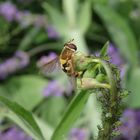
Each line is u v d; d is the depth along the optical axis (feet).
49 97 1.61
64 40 1.72
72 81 0.69
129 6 1.83
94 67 0.68
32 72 1.76
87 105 1.29
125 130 1.32
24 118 0.77
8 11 1.76
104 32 1.82
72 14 1.76
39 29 1.81
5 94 1.68
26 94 1.65
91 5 1.83
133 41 1.67
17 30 1.83
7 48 1.84
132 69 1.55
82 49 1.61
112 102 0.68
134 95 1.45
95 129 1.26
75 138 1.26
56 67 0.73
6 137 1.33
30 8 1.91
